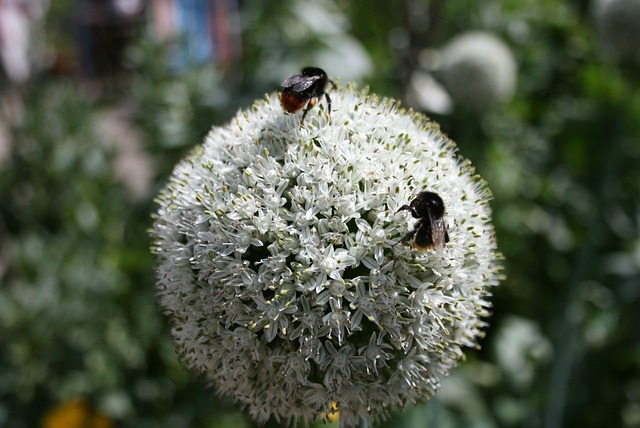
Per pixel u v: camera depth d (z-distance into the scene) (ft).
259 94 1.89
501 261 1.98
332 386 1.14
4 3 3.14
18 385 1.79
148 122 1.99
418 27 2.94
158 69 2.01
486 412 1.74
